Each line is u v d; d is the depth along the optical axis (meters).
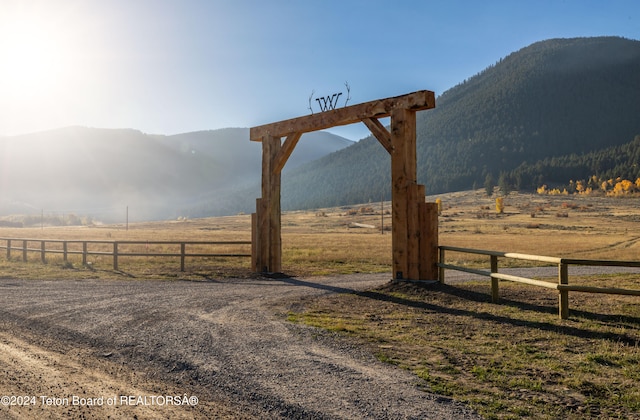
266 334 7.28
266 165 15.66
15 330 7.80
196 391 5.16
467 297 10.10
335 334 7.27
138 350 6.58
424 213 11.50
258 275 15.34
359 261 21.80
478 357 6.10
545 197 173.50
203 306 9.59
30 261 20.41
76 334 7.44
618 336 6.87
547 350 6.39
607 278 13.95
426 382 5.22
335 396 4.87
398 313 8.87
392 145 11.89
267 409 4.65
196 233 63.97
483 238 48.12
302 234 62.53
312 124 13.98
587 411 4.49
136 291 11.75
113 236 53.16
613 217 101.62
